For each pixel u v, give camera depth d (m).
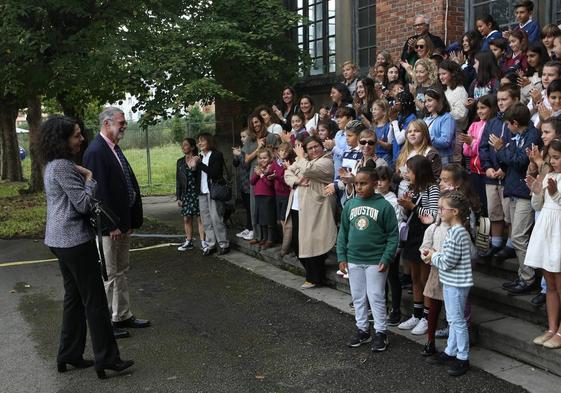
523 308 4.80
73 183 4.36
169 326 5.60
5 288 7.11
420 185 4.90
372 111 6.73
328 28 10.81
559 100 4.88
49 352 5.08
